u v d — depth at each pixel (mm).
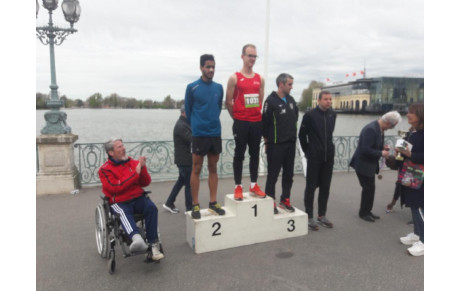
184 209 5371
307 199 4527
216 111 3688
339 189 6812
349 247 3918
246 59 3775
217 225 3779
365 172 4695
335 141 8719
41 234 4277
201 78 3664
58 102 6281
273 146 4156
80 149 6738
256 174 4156
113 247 3264
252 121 3873
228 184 7184
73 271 3289
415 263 3498
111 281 3100
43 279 3125
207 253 3736
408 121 3682
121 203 3408
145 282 3082
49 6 5961
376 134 4520
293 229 4234
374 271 3314
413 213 3811
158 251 3328
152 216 3354
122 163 3469
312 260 3561
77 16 6145
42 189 6191
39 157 6195
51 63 6230
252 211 3951
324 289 2969
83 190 6500
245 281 3104
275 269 3348
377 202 5883
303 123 4426
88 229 4461
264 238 4074
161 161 7516
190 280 3121
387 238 4211
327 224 4582
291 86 4047
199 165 3736
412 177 3695
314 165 4398
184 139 4680
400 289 2973
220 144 3807
